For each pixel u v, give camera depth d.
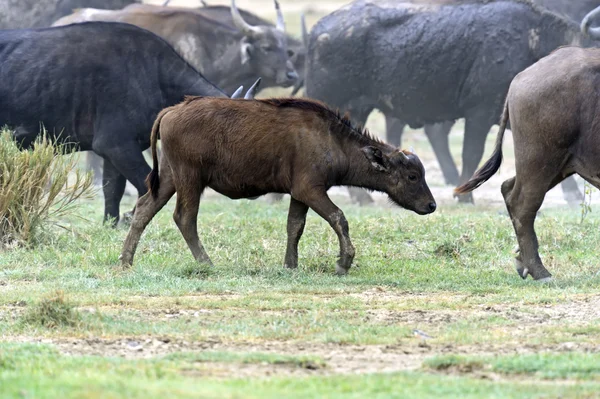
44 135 52.28
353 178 45.38
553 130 41.34
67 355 29.75
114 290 40.38
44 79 57.47
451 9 77.44
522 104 42.00
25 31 58.94
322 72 80.81
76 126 58.38
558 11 75.44
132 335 32.72
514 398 24.95
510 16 75.81
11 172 49.88
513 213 43.59
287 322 34.59
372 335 32.53
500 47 75.81
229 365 28.61
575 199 76.06
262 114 44.19
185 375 27.22
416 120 80.88
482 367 28.58
